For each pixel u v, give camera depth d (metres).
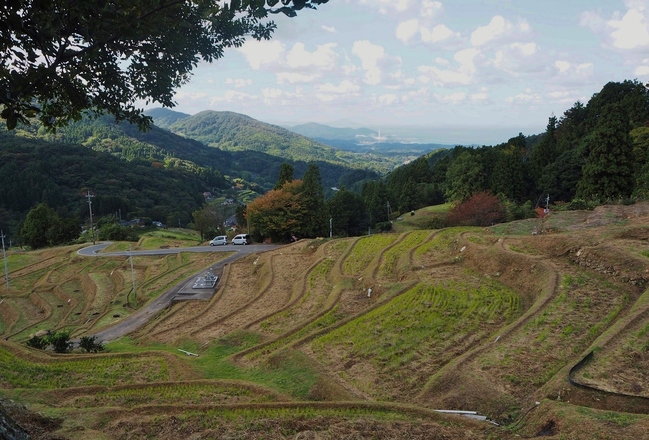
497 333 17.22
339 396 14.05
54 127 6.75
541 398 11.84
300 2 5.05
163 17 5.31
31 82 5.21
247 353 19.75
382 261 32.28
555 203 57.75
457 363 14.47
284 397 14.26
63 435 10.41
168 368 18.16
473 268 27.02
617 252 21.61
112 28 5.14
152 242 64.44
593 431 9.48
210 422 11.66
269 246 54.19
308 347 18.50
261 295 30.97
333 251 38.94
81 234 88.44
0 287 49.94
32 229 77.25
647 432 9.16
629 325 15.10
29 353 19.88
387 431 10.73
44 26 4.79
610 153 45.38
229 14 6.60
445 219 56.06
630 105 63.66
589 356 13.39
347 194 68.75
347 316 23.05
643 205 34.75
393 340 18.20
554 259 24.16
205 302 32.97
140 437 11.00
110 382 17.06
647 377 12.21
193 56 7.12
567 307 18.12
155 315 31.72
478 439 10.41
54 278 50.97
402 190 85.25
